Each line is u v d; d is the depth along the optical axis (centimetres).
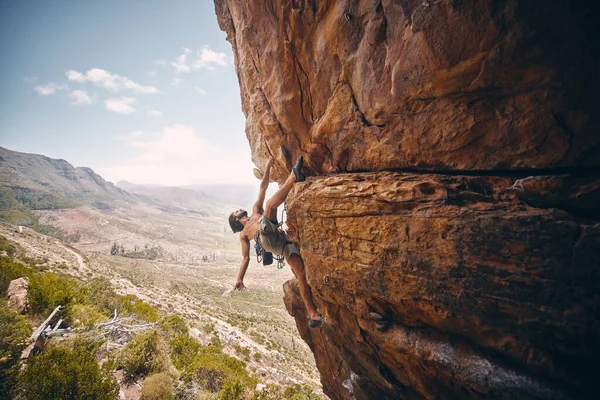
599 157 217
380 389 598
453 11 244
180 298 7906
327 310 513
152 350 1578
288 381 3222
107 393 959
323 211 407
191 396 1432
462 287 275
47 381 839
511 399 255
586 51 194
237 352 3831
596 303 206
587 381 224
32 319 1405
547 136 232
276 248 477
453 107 279
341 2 364
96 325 1630
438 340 324
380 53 333
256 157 796
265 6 479
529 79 224
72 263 6328
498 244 249
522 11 208
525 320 241
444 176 308
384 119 350
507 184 273
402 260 320
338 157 438
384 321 379
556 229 221
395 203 321
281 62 486
